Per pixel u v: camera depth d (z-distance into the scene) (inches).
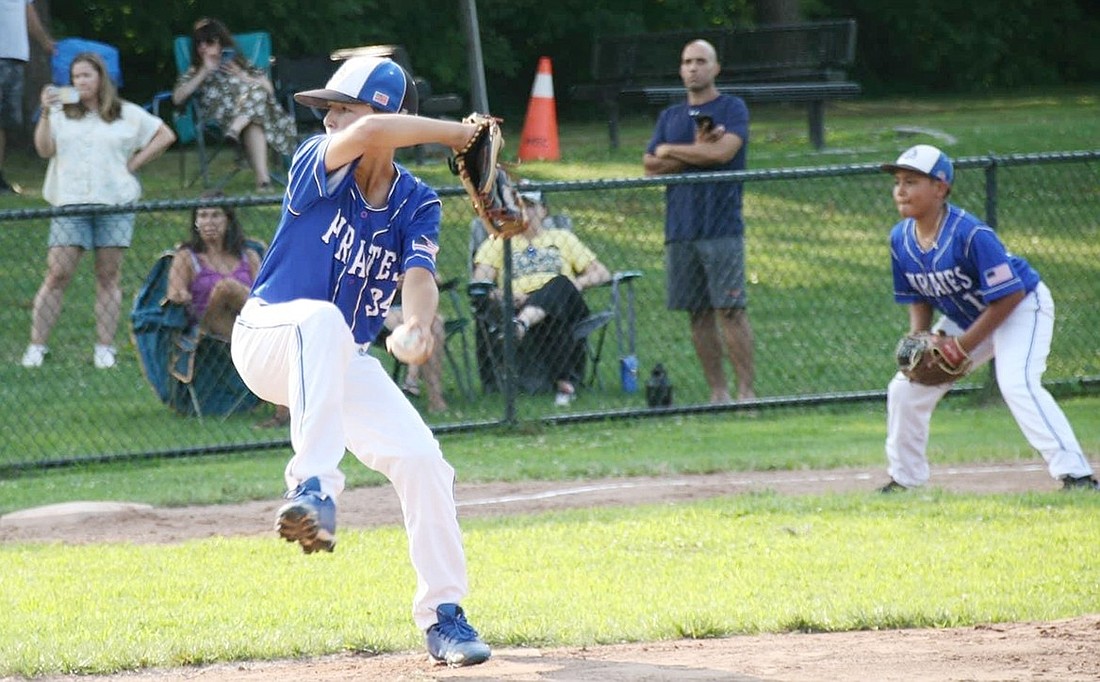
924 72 3932.1
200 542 847.7
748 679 506.9
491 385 1316.4
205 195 1668.3
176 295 1248.8
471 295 1273.4
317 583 736.3
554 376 1312.7
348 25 2854.3
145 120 1366.9
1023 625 610.9
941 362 897.5
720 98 1275.8
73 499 1011.9
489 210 515.2
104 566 784.3
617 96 2306.8
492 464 1093.8
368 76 514.3
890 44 3905.0
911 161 885.2
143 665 582.6
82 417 1254.3
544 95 2207.2
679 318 1552.7
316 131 1963.6
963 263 891.4
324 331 487.8
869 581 708.7
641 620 628.1
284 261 514.9
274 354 494.0
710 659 546.6
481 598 686.5
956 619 628.7
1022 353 914.1
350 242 512.1
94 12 2795.3
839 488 976.3
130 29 2795.3
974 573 721.0
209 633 627.2
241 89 1740.9
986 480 989.2
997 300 892.0
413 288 512.7
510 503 950.4
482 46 3154.5
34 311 1373.0
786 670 520.7
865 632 611.5
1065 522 836.6
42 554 819.4
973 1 3897.6
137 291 1515.7
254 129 1738.4
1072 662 527.5
